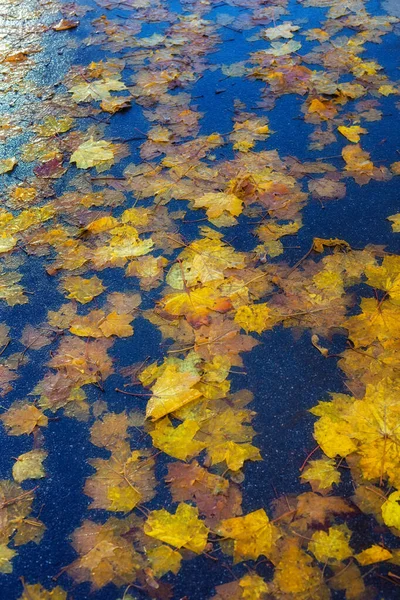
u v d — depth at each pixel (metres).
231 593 1.61
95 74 3.96
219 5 4.72
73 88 3.83
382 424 1.94
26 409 2.12
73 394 2.15
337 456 1.90
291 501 1.80
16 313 2.48
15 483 1.92
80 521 1.80
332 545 1.68
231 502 1.80
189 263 2.60
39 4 4.93
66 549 1.74
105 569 1.68
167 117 3.52
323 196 2.91
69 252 2.72
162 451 1.95
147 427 2.03
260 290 2.45
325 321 2.31
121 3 4.84
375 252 2.59
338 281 2.46
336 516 1.75
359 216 2.79
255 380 2.14
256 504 1.80
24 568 1.71
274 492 1.82
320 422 1.98
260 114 3.50
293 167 3.09
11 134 3.49
